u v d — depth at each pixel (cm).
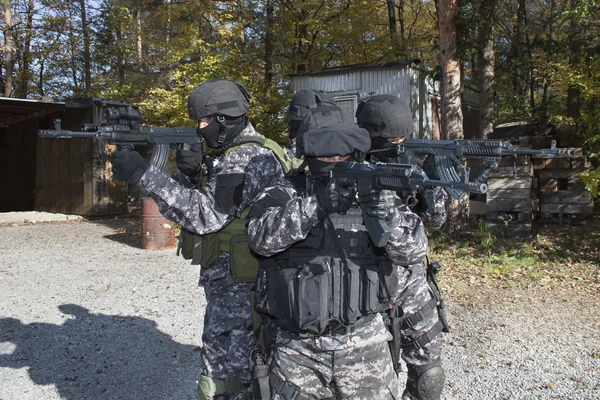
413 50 1998
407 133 301
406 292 310
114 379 431
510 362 453
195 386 419
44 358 474
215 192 281
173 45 1352
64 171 1483
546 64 1070
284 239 228
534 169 1001
